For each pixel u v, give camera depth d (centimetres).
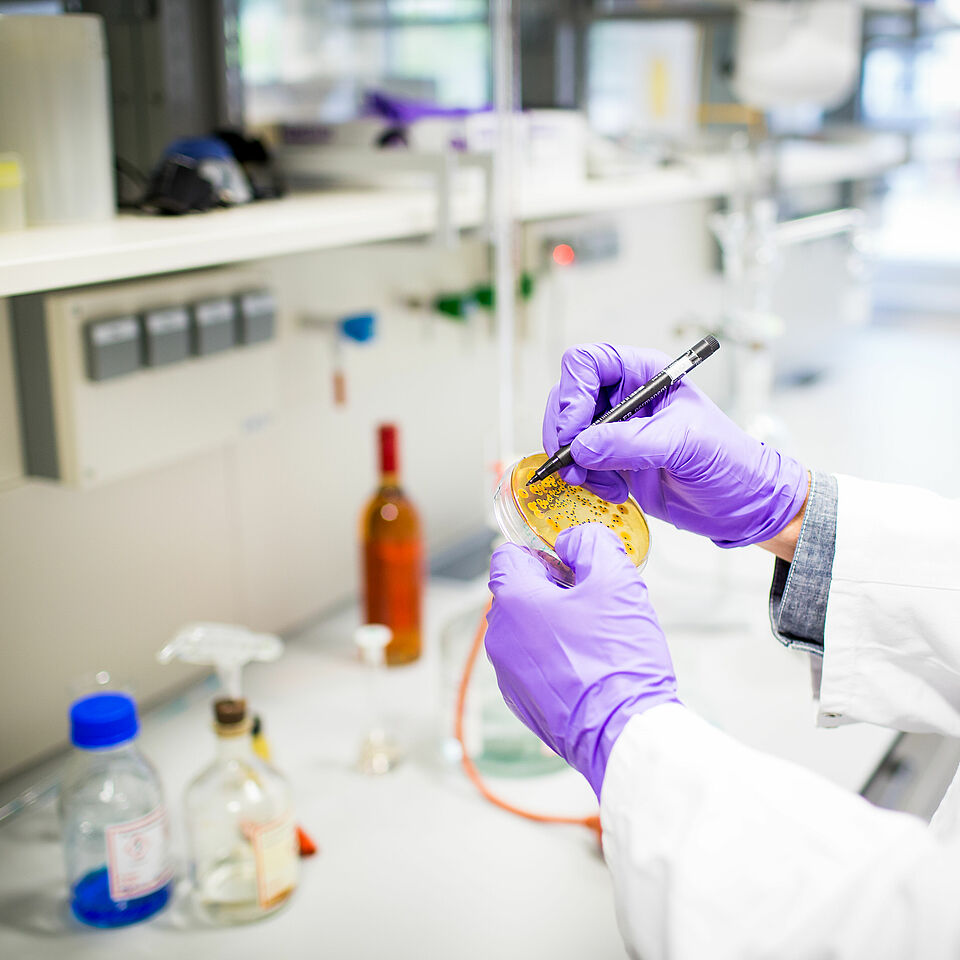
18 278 85
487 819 118
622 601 76
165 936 102
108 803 105
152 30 150
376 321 174
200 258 102
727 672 148
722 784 67
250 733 108
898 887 63
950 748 116
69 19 108
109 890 103
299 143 164
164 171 123
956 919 61
